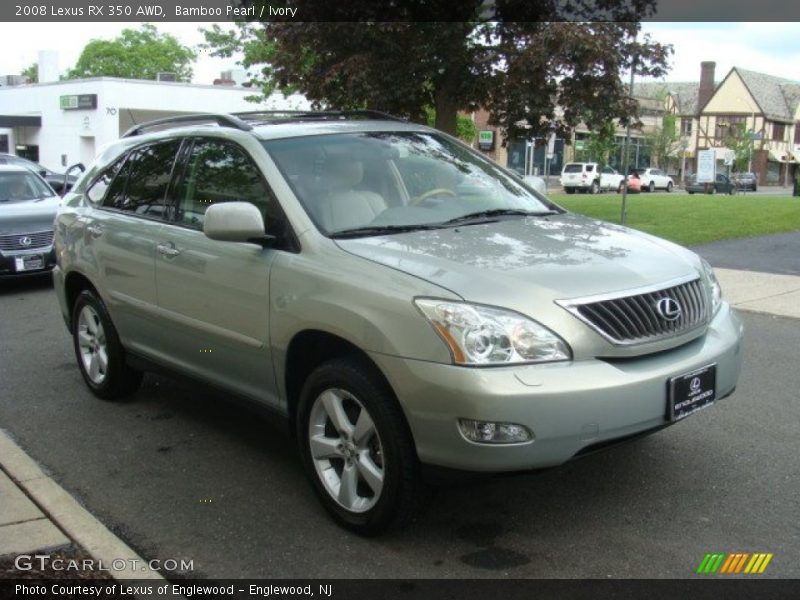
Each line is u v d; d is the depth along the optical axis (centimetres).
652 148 6788
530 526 385
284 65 1420
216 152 479
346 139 474
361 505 376
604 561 352
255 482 446
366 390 359
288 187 423
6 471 457
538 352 333
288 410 418
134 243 516
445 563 354
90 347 602
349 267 376
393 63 1277
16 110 4275
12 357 729
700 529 379
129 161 571
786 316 832
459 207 459
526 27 1270
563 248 396
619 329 351
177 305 477
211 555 368
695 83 8131
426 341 336
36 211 1109
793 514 393
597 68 1277
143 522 402
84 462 480
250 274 418
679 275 390
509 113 1359
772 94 7756
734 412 540
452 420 329
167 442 511
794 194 4097
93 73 6912
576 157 5806
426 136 519
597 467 451
